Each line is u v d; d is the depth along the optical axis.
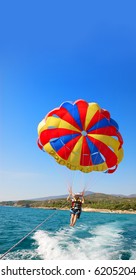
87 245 14.59
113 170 11.62
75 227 24.12
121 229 26.36
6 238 16.36
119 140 11.21
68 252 12.44
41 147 11.65
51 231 19.95
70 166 11.29
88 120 10.98
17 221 29.52
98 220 37.69
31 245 13.80
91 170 11.38
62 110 11.16
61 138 11.20
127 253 13.34
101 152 11.12
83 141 11.16
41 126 11.22
